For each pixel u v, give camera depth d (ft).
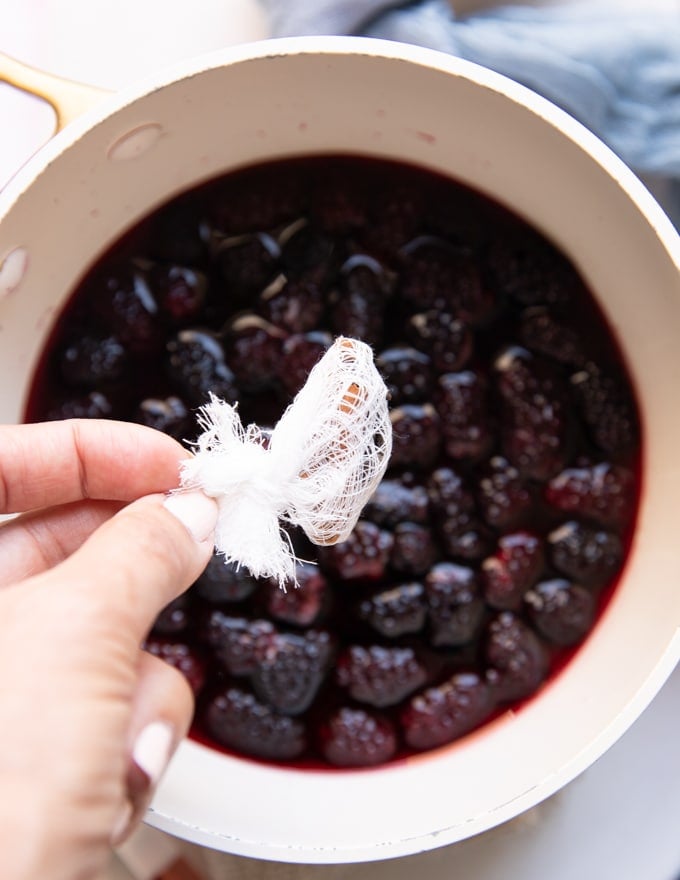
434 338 1.22
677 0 1.36
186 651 1.21
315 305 1.21
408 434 1.20
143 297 1.23
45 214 1.15
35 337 1.23
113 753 0.90
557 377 1.24
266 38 1.34
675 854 1.36
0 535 1.16
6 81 1.10
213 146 1.21
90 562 0.94
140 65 1.35
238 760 1.24
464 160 1.22
